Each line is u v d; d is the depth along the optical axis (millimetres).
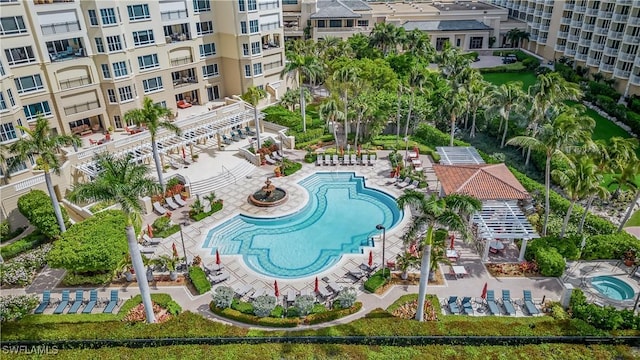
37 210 34875
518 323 26938
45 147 32750
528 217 38344
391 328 26500
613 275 31844
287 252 35344
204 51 60469
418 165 47812
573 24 80250
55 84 46875
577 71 79250
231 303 28875
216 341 26172
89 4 46844
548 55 90750
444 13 101812
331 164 49062
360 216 40281
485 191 35906
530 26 97750
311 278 31750
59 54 47969
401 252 34312
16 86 44406
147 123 38875
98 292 30750
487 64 89938
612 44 69938
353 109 52125
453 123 48719
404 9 107562
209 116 55219
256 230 38219
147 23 52906
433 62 81438
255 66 62281
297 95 61281
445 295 29906
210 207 40719
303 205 41125
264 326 27578
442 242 29594
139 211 24422
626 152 35281
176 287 31016
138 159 44625
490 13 101875
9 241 37094
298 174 47125
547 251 32219
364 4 93812
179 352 25375
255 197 42312
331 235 37562
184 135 49656
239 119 55062
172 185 43000
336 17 86188
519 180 42531
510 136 52938
